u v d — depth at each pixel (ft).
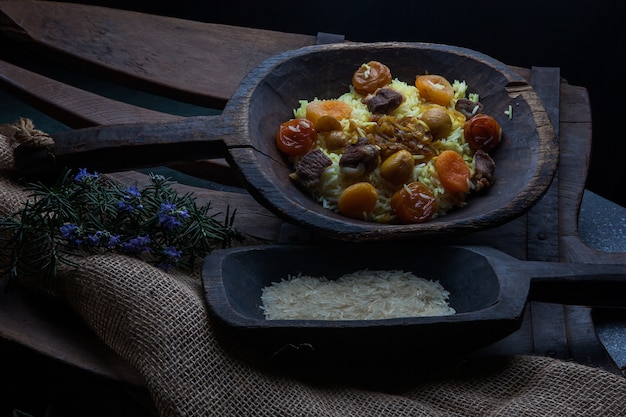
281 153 3.99
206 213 4.04
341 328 3.43
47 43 4.66
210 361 3.49
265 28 5.55
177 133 3.86
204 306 3.58
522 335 3.78
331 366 3.64
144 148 3.87
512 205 3.71
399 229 3.66
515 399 3.47
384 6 5.34
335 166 3.90
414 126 3.97
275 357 3.56
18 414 3.74
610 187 5.50
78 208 3.78
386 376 3.62
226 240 3.87
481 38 5.33
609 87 5.27
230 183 4.36
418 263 3.78
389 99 4.03
